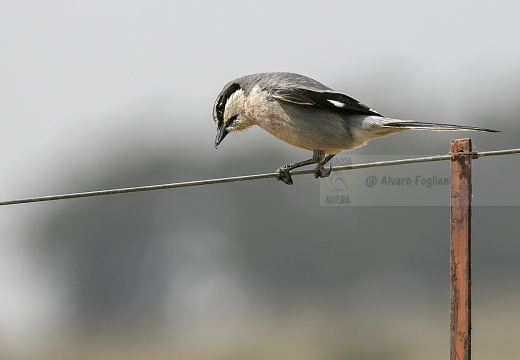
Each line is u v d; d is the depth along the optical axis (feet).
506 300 61.57
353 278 75.61
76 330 75.61
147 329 73.77
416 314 60.03
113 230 89.56
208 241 87.15
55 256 88.63
